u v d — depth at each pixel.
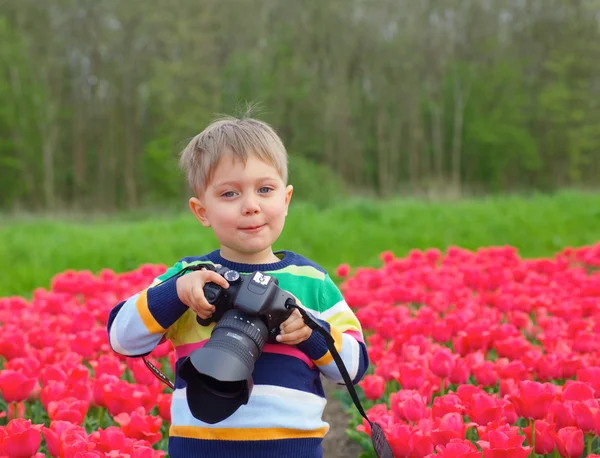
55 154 44.25
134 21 41.97
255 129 2.03
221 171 1.97
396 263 6.93
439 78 51.91
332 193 23.33
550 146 52.59
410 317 5.00
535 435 2.52
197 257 2.13
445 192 39.41
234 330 1.78
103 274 6.28
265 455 1.88
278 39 48.31
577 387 2.76
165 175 40.81
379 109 50.62
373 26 49.25
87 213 39.44
